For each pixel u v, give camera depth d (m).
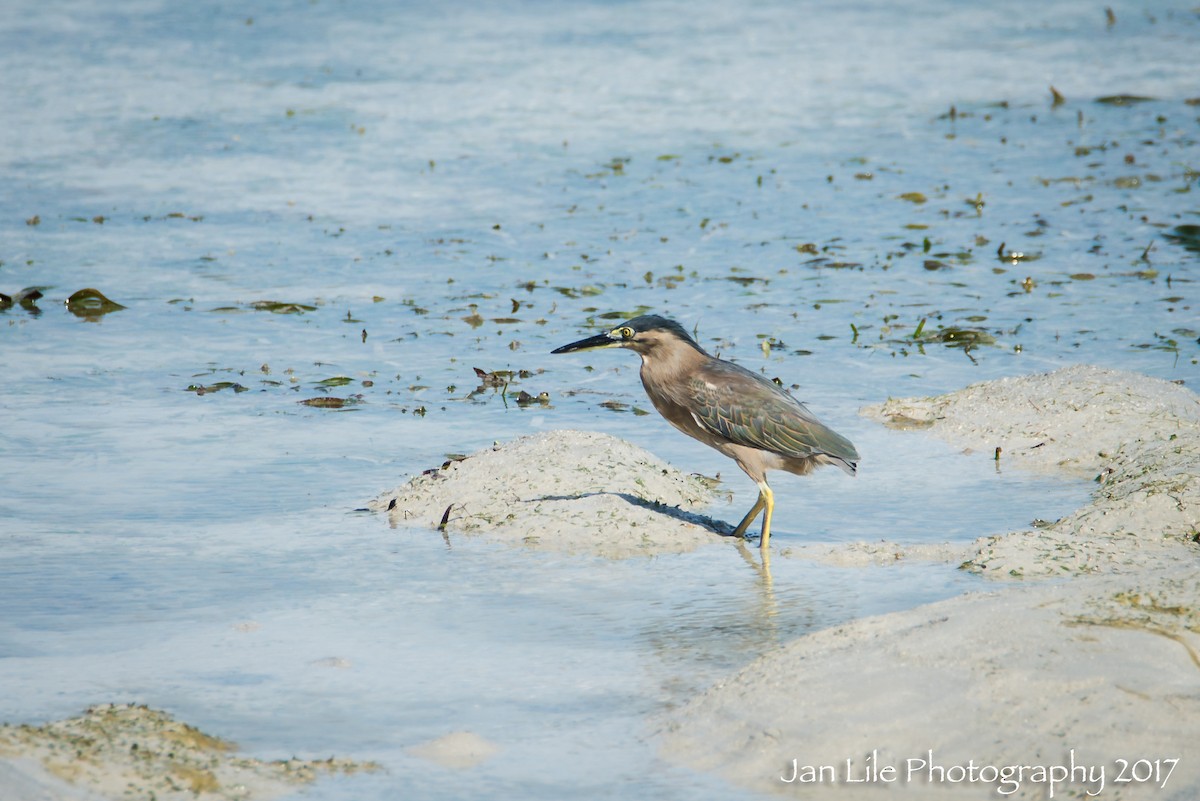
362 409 16.12
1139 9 54.34
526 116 36.75
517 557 11.23
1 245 24.66
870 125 35.78
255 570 10.83
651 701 8.20
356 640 9.27
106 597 10.15
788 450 11.83
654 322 12.24
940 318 20.16
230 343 19.03
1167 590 8.46
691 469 14.22
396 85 40.62
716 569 10.98
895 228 25.95
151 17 52.00
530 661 8.89
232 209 27.55
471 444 14.81
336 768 7.25
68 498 12.77
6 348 18.62
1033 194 28.44
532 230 26.03
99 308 20.70
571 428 15.51
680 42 47.62
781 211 27.39
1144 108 37.41
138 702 8.11
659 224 26.45
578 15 53.12
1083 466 13.92
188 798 6.83
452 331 19.67
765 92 39.97
